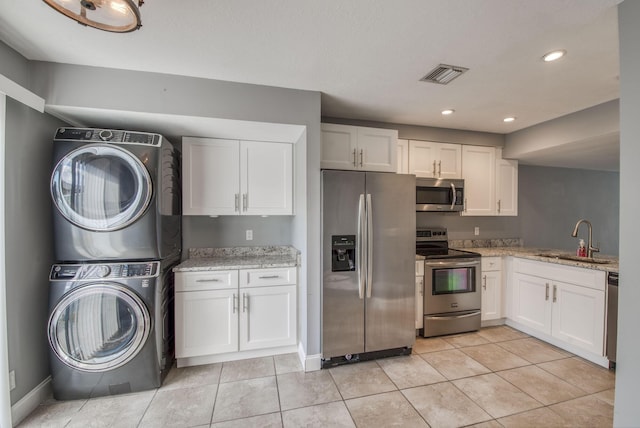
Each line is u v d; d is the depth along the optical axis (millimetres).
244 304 2389
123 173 1995
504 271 3172
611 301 2197
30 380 1798
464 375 2191
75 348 1896
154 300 2012
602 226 4543
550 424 1676
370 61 1816
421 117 2904
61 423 1689
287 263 2512
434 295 2875
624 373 1305
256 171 2637
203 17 1385
